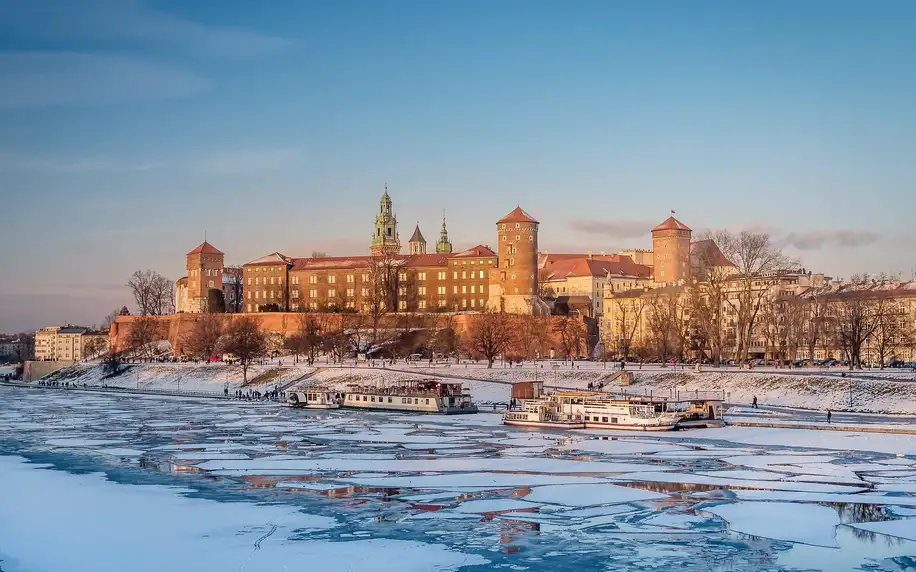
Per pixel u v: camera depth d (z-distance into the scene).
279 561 79.12
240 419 195.38
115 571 76.75
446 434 161.62
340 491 106.81
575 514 94.25
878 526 88.19
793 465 119.19
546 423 172.25
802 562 78.25
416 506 98.56
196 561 79.12
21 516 94.88
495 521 91.88
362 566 77.81
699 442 143.25
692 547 82.50
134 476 118.44
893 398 174.25
